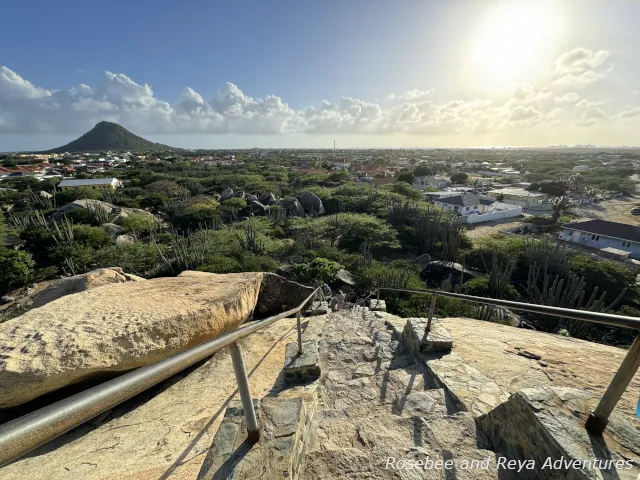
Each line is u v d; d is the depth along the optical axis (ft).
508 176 274.16
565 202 143.23
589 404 6.62
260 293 26.43
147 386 3.62
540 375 10.88
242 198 133.08
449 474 6.50
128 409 13.01
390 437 8.10
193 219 106.42
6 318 37.78
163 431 10.93
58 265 67.46
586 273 68.08
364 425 8.61
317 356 13.29
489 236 107.65
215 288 19.08
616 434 5.80
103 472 9.00
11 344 12.02
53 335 12.61
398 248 95.61
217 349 4.91
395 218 111.14
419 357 12.92
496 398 9.57
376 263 72.38
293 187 170.81
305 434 7.36
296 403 7.27
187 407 12.51
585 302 63.87
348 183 164.14
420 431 8.21
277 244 83.82
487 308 44.42
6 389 10.68
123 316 14.38
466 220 124.57
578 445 5.57
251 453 5.92
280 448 6.02
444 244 85.56
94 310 15.02
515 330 16.35
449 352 12.82
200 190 158.81
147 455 9.61
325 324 20.72
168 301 16.61
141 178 188.96
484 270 78.79
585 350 12.99
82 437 11.36
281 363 15.25
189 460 8.87
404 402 10.05
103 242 78.13
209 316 15.98
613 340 47.85
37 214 94.63
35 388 11.02
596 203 176.76
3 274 57.67
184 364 4.16
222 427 6.57
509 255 78.33
